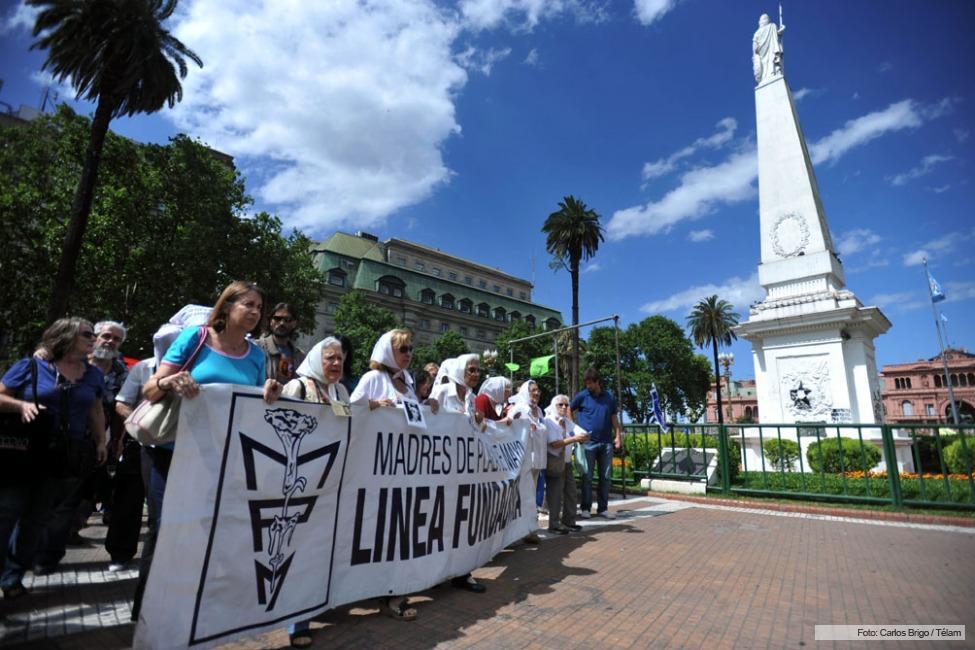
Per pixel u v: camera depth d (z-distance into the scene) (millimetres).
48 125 19859
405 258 70125
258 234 23109
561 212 31031
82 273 18594
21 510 3051
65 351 3371
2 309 18109
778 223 18203
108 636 2910
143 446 3070
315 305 29047
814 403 15766
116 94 15320
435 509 3914
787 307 16797
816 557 5418
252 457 2650
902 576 4707
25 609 3271
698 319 53969
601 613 3686
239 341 3055
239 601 2512
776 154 18625
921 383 77062
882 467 13188
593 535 6539
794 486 9539
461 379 5180
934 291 33875
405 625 3375
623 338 51125
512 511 5215
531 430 5883
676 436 11445
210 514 2430
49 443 3160
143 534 5629
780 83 18875
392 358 3891
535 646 3074
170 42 16922
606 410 8172
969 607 3844
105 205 19094
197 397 2463
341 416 3193
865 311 15094
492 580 4527
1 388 3094
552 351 47906
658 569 4918
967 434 8133
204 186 21266
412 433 3797
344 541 3188
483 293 71625
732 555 5492
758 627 3449
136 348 19547
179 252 19688
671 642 3184
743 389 99500
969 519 7242
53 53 15203
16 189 18812
